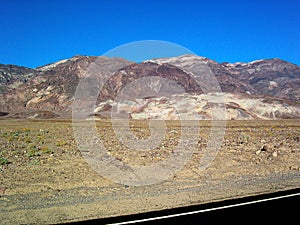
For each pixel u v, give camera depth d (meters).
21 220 9.55
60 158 21.31
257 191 13.47
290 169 19.66
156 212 10.26
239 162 21.53
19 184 15.05
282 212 10.28
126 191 13.90
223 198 12.20
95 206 11.16
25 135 36.44
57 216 9.93
